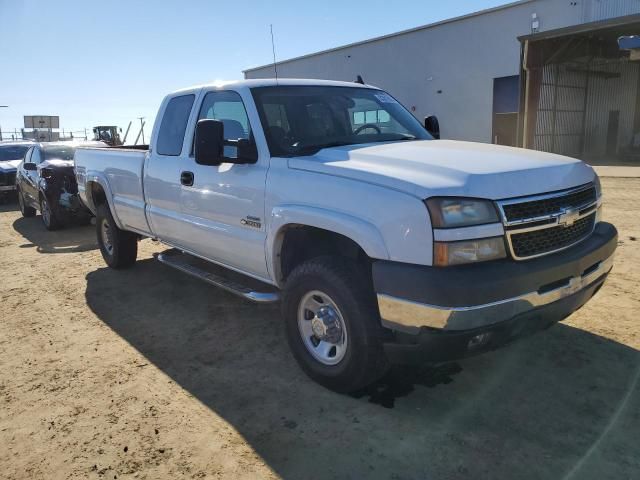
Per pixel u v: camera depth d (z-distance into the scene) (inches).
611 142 1079.0
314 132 163.0
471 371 148.5
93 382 151.3
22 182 465.7
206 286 236.8
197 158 155.7
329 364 140.1
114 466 113.7
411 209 112.2
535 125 948.6
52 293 236.2
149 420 130.7
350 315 128.2
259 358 163.6
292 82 176.2
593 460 109.5
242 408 134.9
